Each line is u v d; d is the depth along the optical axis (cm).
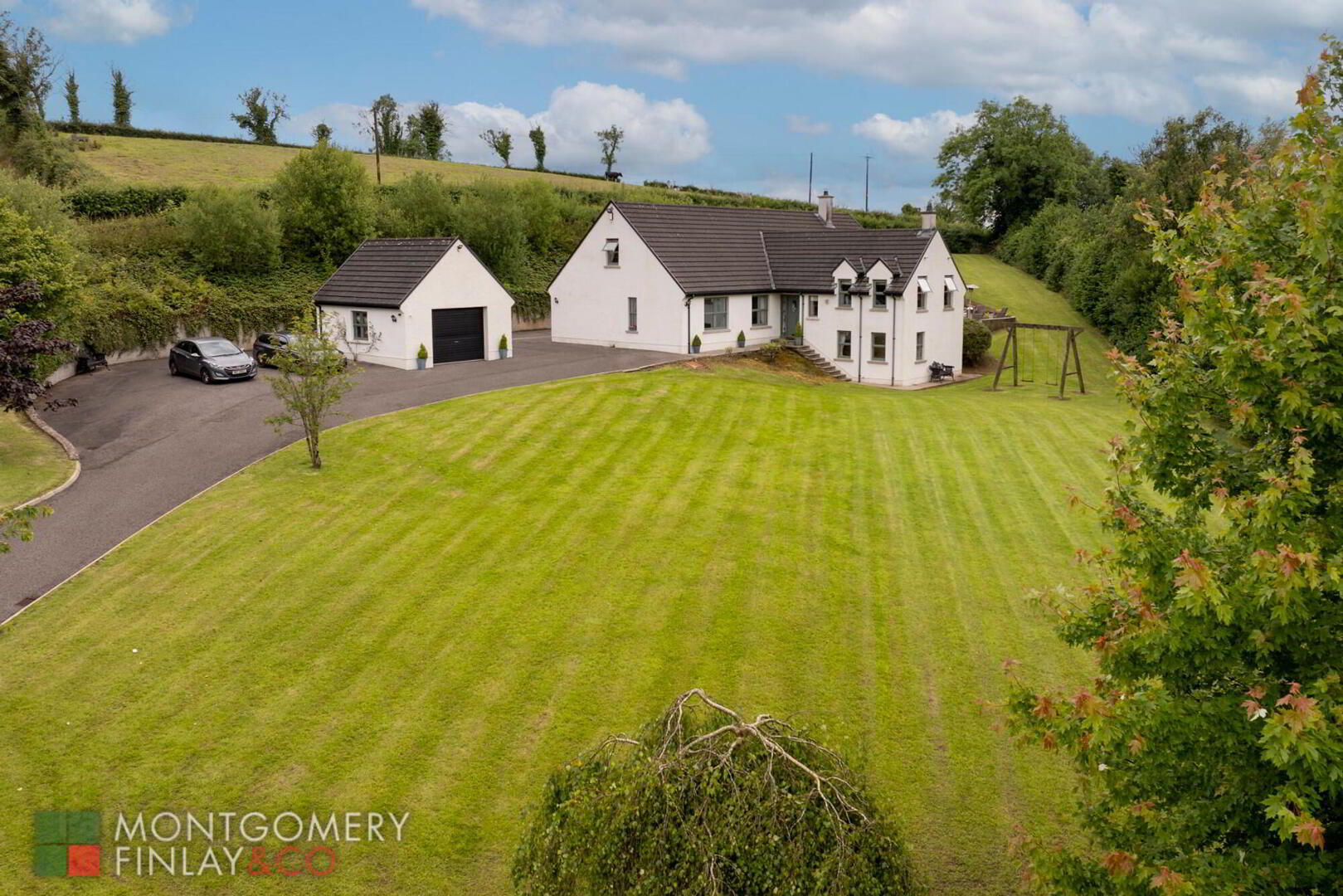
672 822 760
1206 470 802
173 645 1603
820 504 2323
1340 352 721
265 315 4856
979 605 1770
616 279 4716
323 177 5509
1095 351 5450
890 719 1392
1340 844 716
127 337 4312
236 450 2694
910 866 855
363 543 2028
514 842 1162
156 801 1231
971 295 6825
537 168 10619
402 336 3938
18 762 1301
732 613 1728
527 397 3322
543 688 1484
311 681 1500
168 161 7338
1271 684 715
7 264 3109
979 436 3072
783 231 5094
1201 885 662
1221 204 855
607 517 2203
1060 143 8850
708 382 3712
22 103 6047
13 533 1232
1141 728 709
